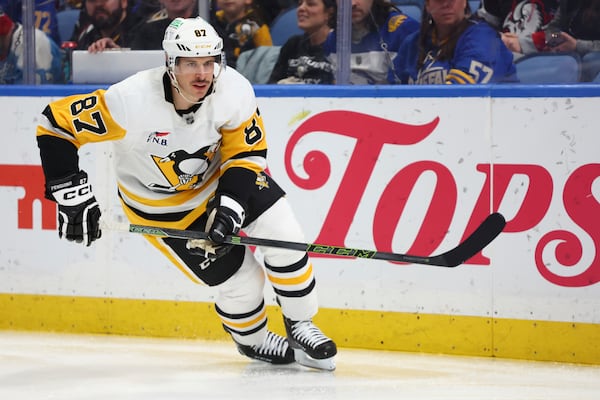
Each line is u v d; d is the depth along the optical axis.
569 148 9.72
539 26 10.61
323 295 10.55
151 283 11.05
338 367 9.45
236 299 9.01
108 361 9.66
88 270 11.24
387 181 10.30
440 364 9.66
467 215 10.08
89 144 11.17
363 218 10.41
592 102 9.62
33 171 11.32
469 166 10.04
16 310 11.52
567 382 8.85
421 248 10.24
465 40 10.81
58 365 9.44
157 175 8.45
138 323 11.13
